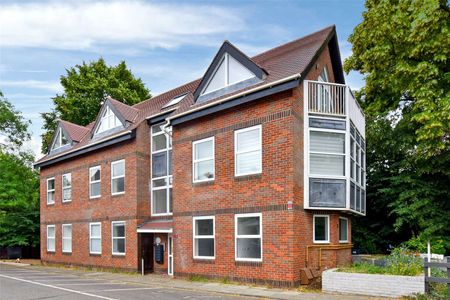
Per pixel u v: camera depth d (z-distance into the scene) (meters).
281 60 17.80
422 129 18.91
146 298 13.18
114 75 44.47
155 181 22.33
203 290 14.97
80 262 25.75
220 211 17.20
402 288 12.45
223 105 17.22
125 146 22.97
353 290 13.29
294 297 13.00
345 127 16.61
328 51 19.62
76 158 26.98
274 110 15.69
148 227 21.16
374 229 26.55
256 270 15.70
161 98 26.34
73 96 43.41
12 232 35.38
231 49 17.75
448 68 19.98
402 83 20.81
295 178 15.11
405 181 22.31
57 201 28.67
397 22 20.47
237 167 16.83
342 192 16.33
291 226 14.82
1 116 44.41
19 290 15.05
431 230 20.94
